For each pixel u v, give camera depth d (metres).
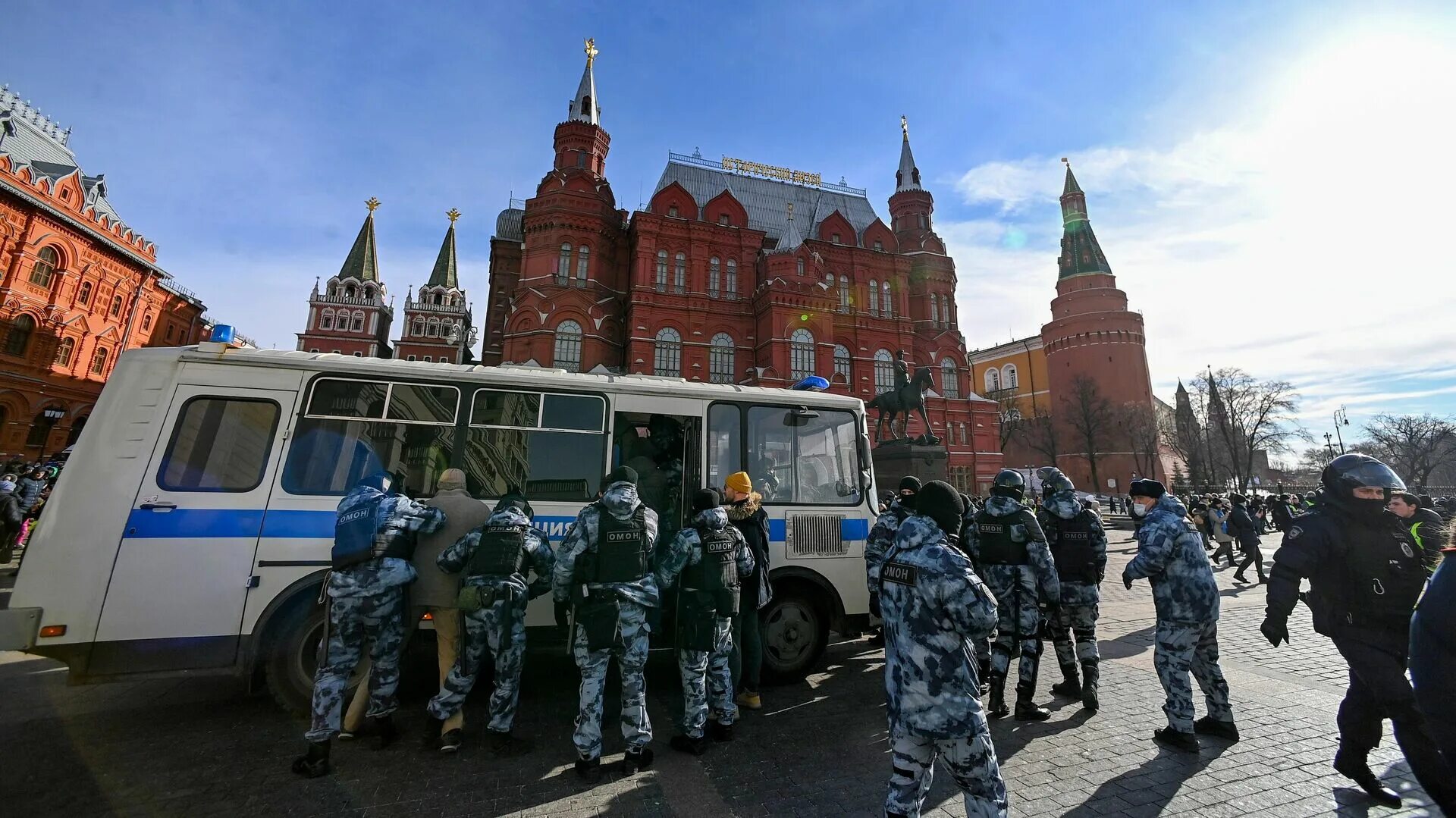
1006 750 4.57
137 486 4.92
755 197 46.28
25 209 30.28
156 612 4.78
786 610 6.47
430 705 4.49
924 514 3.21
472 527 4.93
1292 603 3.84
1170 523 4.70
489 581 4.42
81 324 33.41
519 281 37.38
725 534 4.80
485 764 4.31
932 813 3.68
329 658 4.17
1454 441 63.28
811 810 3.69
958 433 43.62
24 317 30.38
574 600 4.26
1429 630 2.57
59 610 4.55
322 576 5.16
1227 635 8.35
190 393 5.22
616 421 6.27
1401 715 3.48
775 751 4.60
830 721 5.25
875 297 43.84
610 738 4.84
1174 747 4.57
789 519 6.61
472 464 5.72
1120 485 53.72
